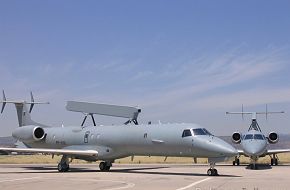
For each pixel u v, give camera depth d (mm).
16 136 41500
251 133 37688
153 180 24828
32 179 26344
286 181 23641
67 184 22766
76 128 38625
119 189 19922
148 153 32781
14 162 61562
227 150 27766
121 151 34438
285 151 41938
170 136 30703
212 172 28688
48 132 40875
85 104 40844
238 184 21922
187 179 25297
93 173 32156
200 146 28859
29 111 44344
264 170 34531
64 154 34438
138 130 33062
